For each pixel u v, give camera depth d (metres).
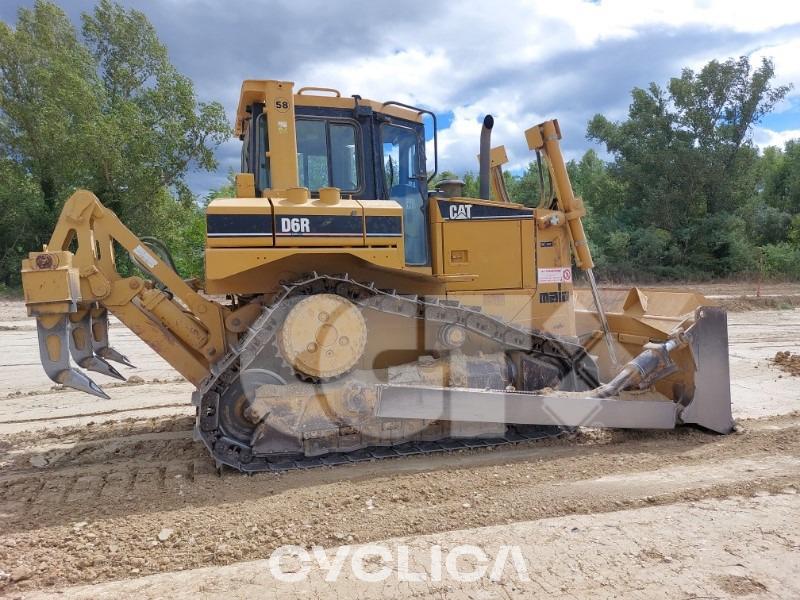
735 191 33.94
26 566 3.04
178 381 8.20
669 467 4.46
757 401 6.61
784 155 45.59
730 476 4.23
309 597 2.76
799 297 19.42
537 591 2.79
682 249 33.06
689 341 5.22
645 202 33.88
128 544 3.29
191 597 2.77
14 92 26.00
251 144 4.93
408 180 5.18
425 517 3.61
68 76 24.80
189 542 3.31
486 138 5.75
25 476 4.41
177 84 26.02
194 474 4.42
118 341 12.33
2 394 7.52
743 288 25.56
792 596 2.73
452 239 5.19
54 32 27.30
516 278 5.36
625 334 6.09
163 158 25.73
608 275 31.36
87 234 4.66
